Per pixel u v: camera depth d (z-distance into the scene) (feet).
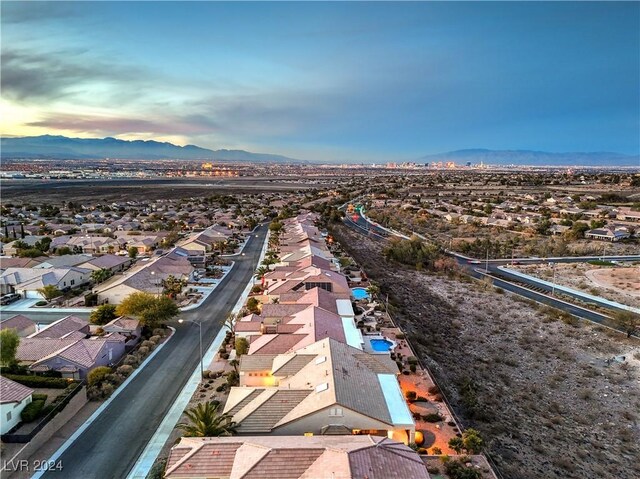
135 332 220.02
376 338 218.18
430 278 379.76
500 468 135.13
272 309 228.84
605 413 182.39
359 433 134.31
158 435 144.87
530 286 358.84
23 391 144.25
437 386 176.55
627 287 351.67
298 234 465.06
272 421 135.13
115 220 611.88
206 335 229.25
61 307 273.54
